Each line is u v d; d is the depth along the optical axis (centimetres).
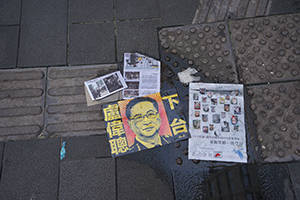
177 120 139
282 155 134
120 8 157
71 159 134
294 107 141
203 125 138
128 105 141
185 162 134
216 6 156
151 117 140
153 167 133
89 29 153
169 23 155
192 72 146
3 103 141
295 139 136
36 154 134
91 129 138
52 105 141
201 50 150
